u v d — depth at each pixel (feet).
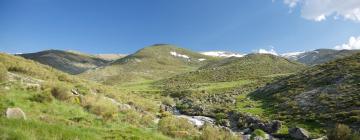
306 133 117.80
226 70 570.46
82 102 95.81
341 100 163.63
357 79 194.29
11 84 91.09
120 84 642.22
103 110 91.35
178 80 552.41
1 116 51.42
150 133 76.84
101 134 61.31
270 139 118.52
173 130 91.50
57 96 91.91
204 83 474.08
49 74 142.41
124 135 63.41
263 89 280.31
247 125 143.54
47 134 46.01
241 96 278.26
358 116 129.90
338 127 98.22
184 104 231.50
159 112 150.61
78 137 50.01
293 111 167.84
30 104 75.56
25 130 44.04
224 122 152.87
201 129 113.50
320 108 159.94
